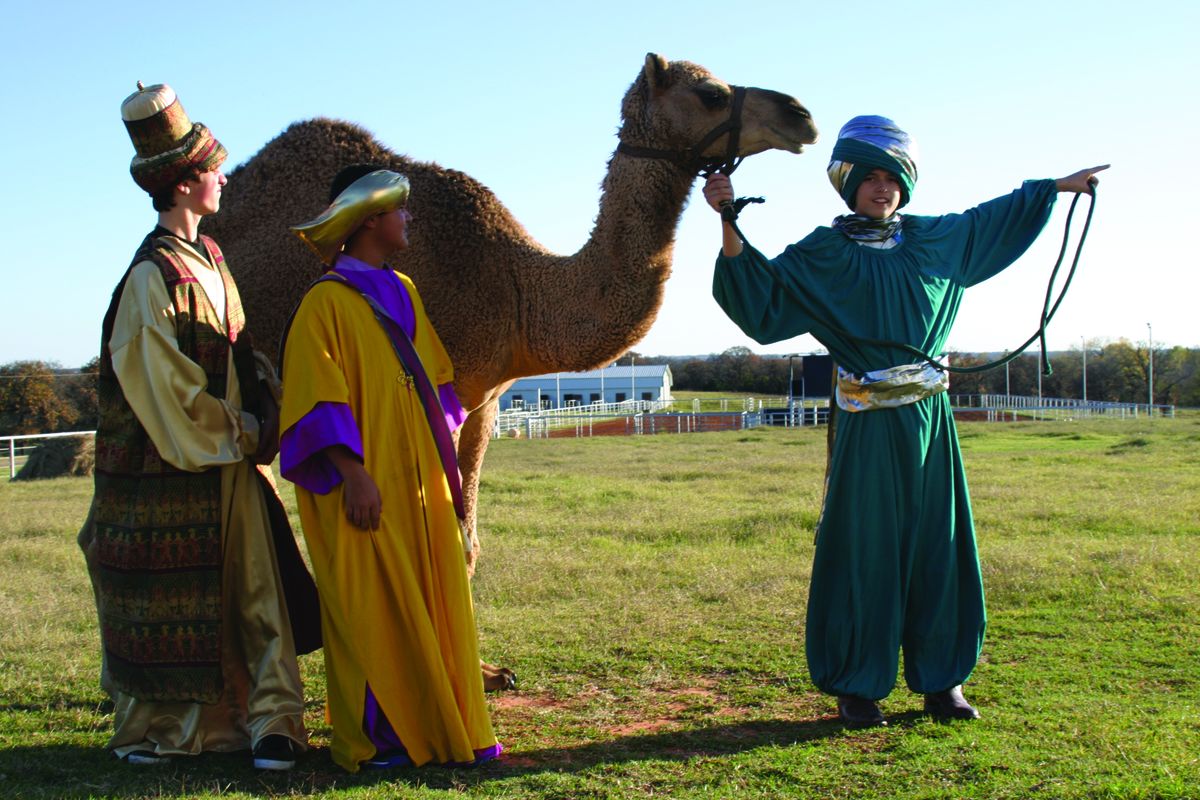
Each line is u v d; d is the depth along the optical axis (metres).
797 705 4.94
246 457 4.25
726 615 6.77
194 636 4.06
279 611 4.20
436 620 4.06
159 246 4.14
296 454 3.90
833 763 4.01
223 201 5.85
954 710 4.55
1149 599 6.75
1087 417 42.19
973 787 3.70
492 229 5.70
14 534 11.08
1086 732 4.26
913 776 3.84
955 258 4.69
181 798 3.57
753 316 4.59
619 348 5.69
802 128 5.50
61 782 3.85
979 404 55.06
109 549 4.13
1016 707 4.69
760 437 30.45
